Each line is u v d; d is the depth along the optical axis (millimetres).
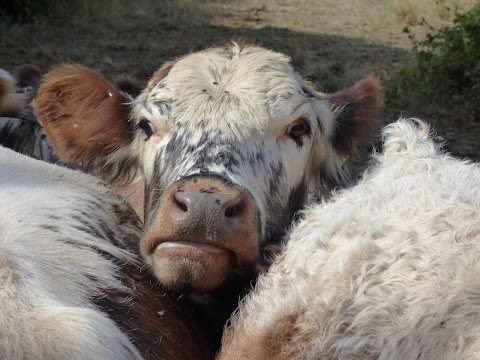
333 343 1552
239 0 7645
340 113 2107
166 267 1707
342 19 7098
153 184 1914
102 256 1659
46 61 5211
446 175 1785
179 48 5730
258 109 1899
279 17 7125
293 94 1946
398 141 1927
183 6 7090
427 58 4957
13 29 5852
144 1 7160
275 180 1912
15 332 1420
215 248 1705
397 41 6312
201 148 1863
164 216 1713
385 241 1614
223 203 1705
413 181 1751
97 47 5637
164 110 1918
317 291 1610
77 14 6457
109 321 1488
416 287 1546
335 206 1760
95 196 1852
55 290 1509
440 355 1473
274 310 1631
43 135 2736
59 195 1753
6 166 1816
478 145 4027
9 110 2787
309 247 1673
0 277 1474
